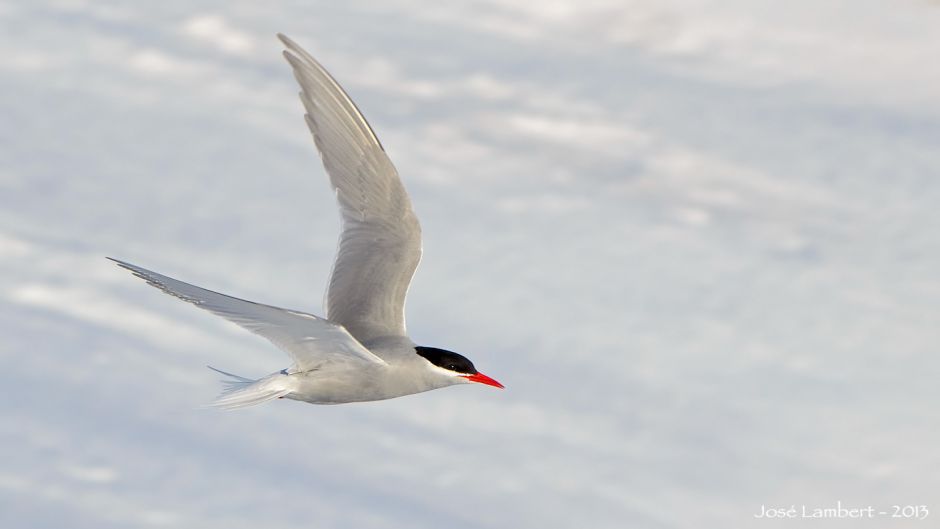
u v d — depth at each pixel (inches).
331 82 339.0
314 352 297.7
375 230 340.5
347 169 343.0
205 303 275.0
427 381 324.2
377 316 331.0
